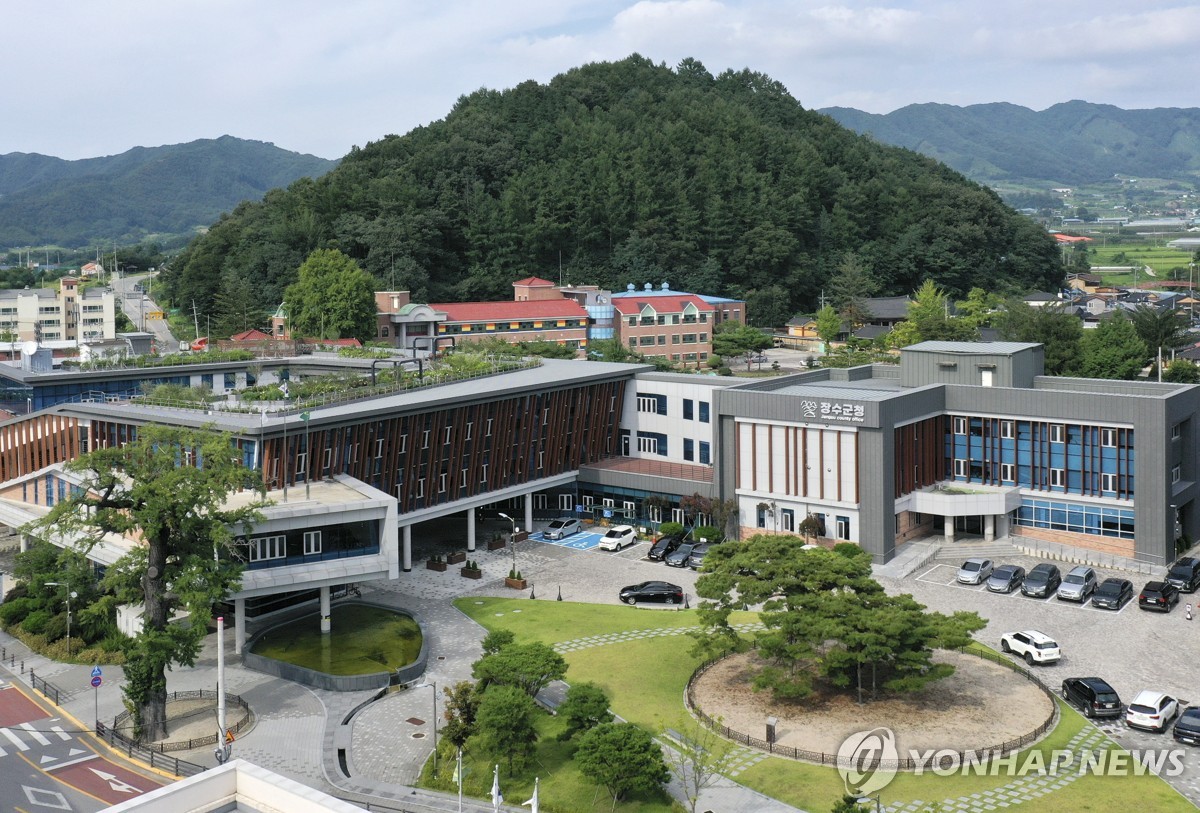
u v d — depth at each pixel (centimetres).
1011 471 9562
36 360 11688
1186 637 7188
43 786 5522
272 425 7800
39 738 6156
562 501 10906
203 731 6172
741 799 5175
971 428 9744
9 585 8962
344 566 7538
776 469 9475
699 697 6334
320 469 8281
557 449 10444
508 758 5556
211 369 11969
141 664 5969
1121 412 8862
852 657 5872
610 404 11069
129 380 11444
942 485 9794
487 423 9612
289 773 5625
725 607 6494
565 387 10319
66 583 7575
